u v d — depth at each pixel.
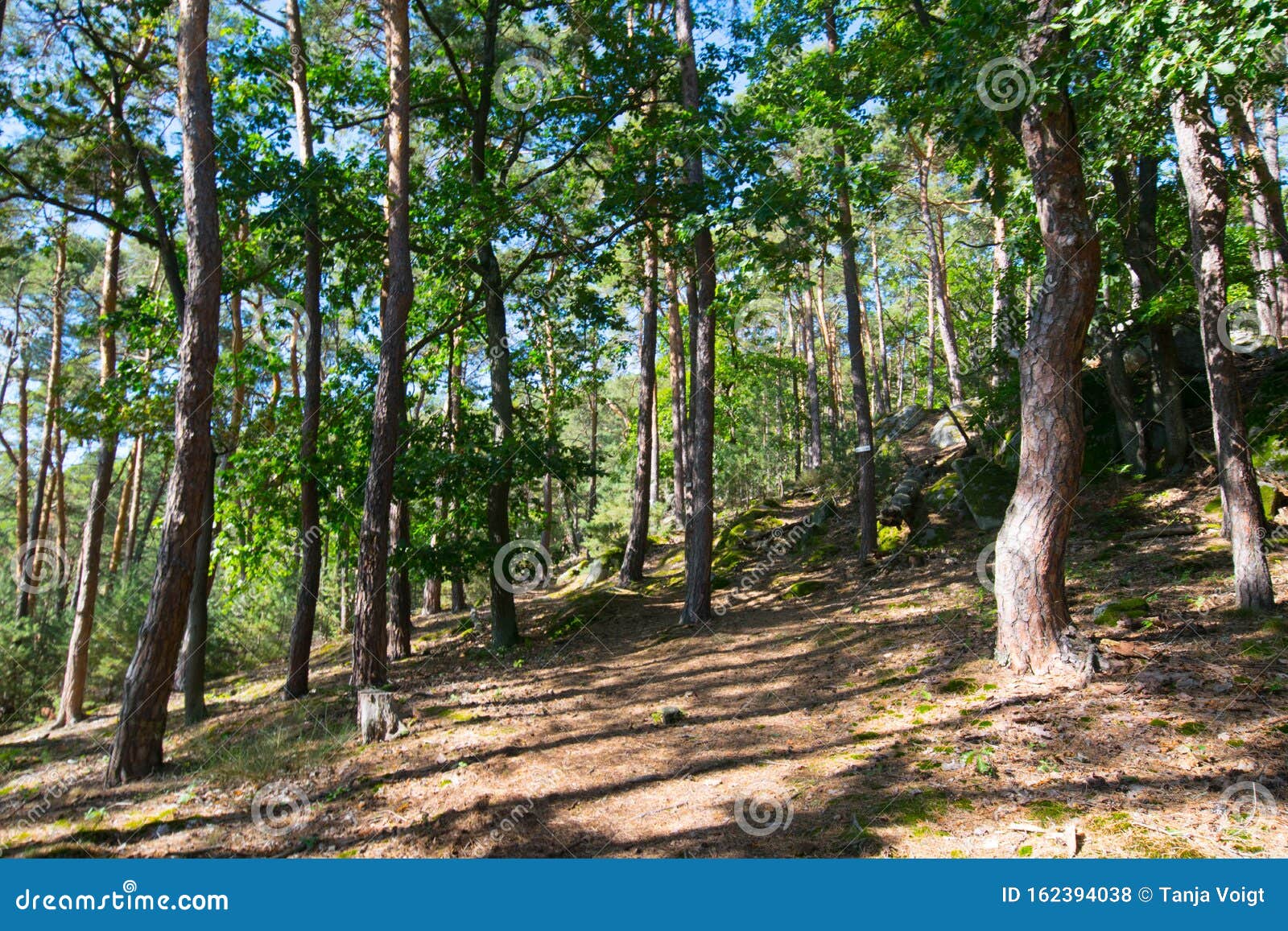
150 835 7.42
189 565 10.06
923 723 7.54
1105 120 9.72
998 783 5.96
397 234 12.22
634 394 36.88
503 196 13.54
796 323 37.41
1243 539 8.59
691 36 14.84
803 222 12.98
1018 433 16.73
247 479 14.95
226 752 10.14
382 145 17.64
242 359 15.63
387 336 12.22
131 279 26.83
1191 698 6.79
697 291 16.69
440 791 7.66
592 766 7.87
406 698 11.83
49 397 23.62
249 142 13.30
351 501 14.28
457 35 16.20
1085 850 4.95
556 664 13.22
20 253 14.84
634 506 19.69
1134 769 5.83
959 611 11.16
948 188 27.47
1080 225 8.33
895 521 16.72
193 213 10.12
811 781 6.65
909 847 5.28
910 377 45.81
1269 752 5.68
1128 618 8.84
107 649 19.78
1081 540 12.92
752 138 13.43
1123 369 14.87
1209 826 4.97
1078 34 7.05
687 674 11.21
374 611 12.12
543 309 17.47
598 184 17.56
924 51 10.35
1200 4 6.20
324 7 16.30
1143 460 14.59
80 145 13.57
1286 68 9.27
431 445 15.03
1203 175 9.09
